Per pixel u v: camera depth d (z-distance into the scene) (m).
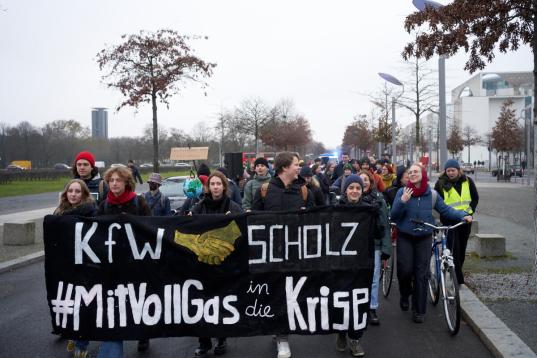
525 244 11.30
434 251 7.21
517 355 4.95
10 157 71.12
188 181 8.29
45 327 6.40
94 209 5.30
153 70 21.78
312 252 5.07
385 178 13.16
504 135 52.50
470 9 8.14
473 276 8.19
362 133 47.31
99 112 151.12
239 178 16.80
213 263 4.95
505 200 23.28
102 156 76.69
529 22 8.27
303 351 5.50
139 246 4.91
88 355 5.46
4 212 20.33
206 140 65.12
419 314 6.44
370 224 5.11
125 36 21.53
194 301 4.95
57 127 80.31
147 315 4.91
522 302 6.73
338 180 13.89
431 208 6.39
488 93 100.81
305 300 5.05
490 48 8.55
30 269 10.14
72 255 4.88
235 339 5.96
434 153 87.00
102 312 4.88
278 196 5.67
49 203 24.94
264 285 5.02
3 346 5.71
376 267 6.38
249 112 46.56
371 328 6.25
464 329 6.14
